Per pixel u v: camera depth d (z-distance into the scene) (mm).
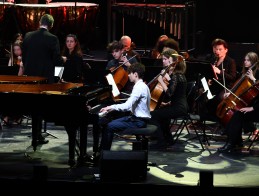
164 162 10695
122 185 7551
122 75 12805
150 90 11680
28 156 10883
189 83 12070
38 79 11219
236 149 11633
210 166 10484
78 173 9867
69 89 10391
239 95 11523
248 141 12383
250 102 11430
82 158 10258
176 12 16578
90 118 9891
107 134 10320
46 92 10070
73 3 17891
